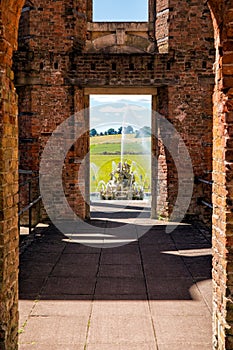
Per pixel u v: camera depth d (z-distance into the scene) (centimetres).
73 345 486
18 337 489
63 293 645
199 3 1140
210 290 655
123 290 658
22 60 1134
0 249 396
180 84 1150
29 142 1141
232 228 411
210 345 487
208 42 1146
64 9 1138
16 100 440
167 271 749
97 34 1241
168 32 1148
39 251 876
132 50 1239
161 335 511
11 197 423
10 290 421
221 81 420
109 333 516
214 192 457
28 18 1130
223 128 416
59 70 1141
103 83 1145
